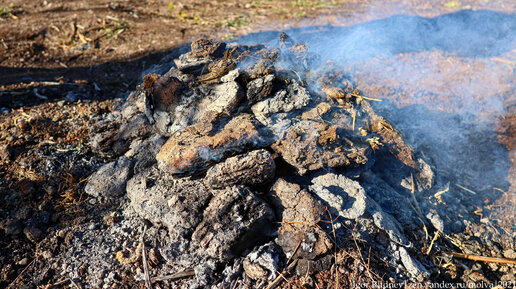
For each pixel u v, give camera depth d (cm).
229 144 73
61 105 107
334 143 77
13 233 78
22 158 89
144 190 78
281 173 77
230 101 79
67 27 150
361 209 72
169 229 72
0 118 102
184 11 168
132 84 119
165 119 85
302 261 68
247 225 69
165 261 72
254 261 68
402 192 82
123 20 157
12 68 125
